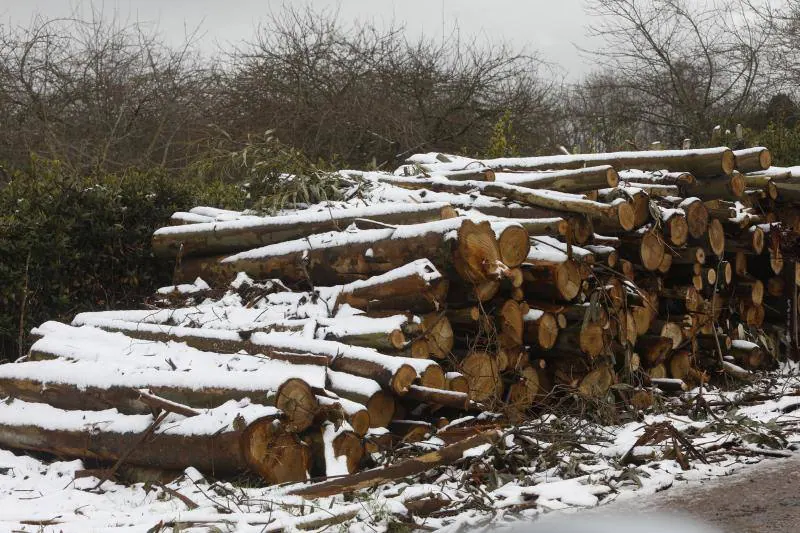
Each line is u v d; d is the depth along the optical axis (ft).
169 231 27.53
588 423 21.11
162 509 15.79
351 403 17.99
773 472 17.76
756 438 19.81
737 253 29.81
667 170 28.35
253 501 15.71
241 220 26.35
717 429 20.44
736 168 28.99
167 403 18.04
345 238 23.08
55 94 51.98
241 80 59.41
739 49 70.90
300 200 29.50
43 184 29.76
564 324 23.35
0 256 27.09
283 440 16.93
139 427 18.25
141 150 53.47
